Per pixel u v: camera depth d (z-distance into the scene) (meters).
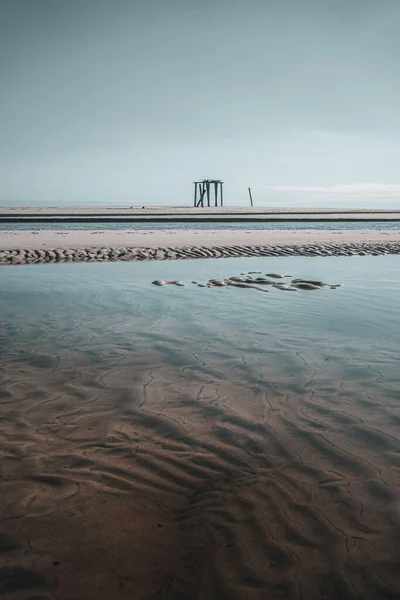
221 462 3.08
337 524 2.47
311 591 2.06
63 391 4.25
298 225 38.47
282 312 7.59
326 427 3.58
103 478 2.89
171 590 2.06
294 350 5.57
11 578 2.11
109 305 8.04
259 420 3.69
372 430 3.52
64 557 2.24
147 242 19.36
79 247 16.97
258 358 5.27
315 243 19.61
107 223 39.12
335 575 2.14
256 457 3.14
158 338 6.04
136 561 2.22
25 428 3.53
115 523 2.48
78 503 2.64
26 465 3.02
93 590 2.05
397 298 8.77
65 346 5.66
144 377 4.64
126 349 5.56
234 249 17.45
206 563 2.21
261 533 2.41
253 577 2.14
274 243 19.53
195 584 2.10
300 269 12.93
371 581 2.11
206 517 2.54
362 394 4.23
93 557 2.24
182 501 2.67
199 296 8.88
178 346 5.70
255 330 6.48
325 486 2.81
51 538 2.37
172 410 3.87
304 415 3.79
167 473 2.95
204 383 4.49
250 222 43.38
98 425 3.58
